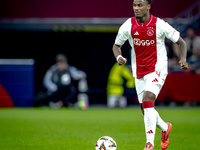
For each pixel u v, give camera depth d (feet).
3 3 181.68
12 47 200.95
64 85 162.20
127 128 96.68
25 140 75.31
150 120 55.93
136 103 177.68
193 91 163.43
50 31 191.62
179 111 147.54
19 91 161.58
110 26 184.96
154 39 57.57
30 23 182.80
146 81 58.29
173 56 175.11
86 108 161.99
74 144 70.18
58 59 162.20
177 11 184.03
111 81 171.32
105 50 200.75
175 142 73.41
